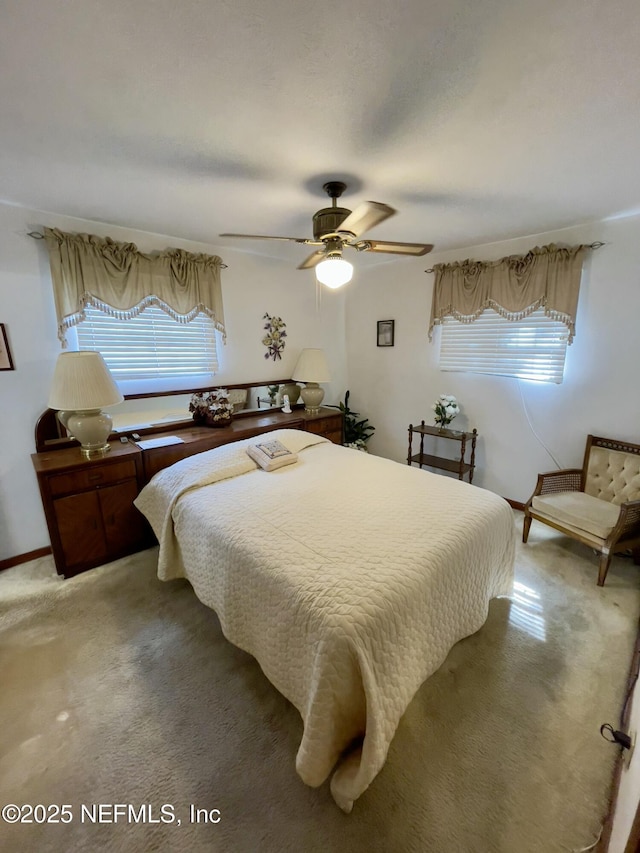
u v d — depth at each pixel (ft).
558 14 3.23
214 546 5.90
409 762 4.54
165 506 7.46
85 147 5.43
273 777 4.40
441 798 4.17
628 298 8.68
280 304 12.89
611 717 5.06
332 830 3.90
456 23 3.34
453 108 4.56
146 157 5.73
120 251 8.94
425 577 4.82
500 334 10.99
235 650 6.22
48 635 6.52
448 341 12.18
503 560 6.65
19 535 8.66
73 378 7.66
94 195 7.24
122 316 9.29
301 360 12.66
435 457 12.72
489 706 5.23
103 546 8.39
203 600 6.31
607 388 9.25
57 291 8.29
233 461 8.10
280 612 4.66
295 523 5.86
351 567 4.76
